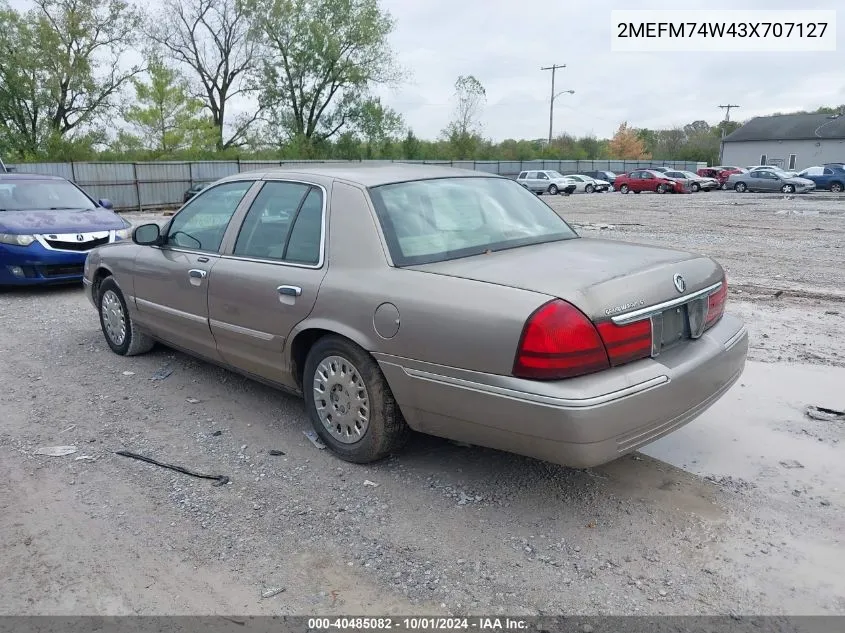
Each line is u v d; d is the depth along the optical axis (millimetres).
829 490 3688
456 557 3117
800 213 22859
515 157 61750
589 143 78188
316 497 3648
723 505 3541
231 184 4883
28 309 8242
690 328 3584
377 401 3725
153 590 2902
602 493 3666
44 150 42406
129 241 5980
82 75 42531
